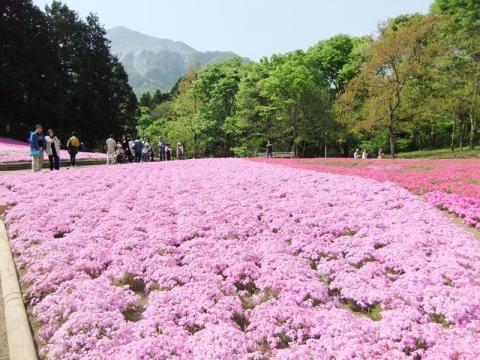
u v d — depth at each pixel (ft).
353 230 32.35
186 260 25.99
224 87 188.55
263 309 19.67
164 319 18.71
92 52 196.65
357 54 173.68
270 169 66.90
